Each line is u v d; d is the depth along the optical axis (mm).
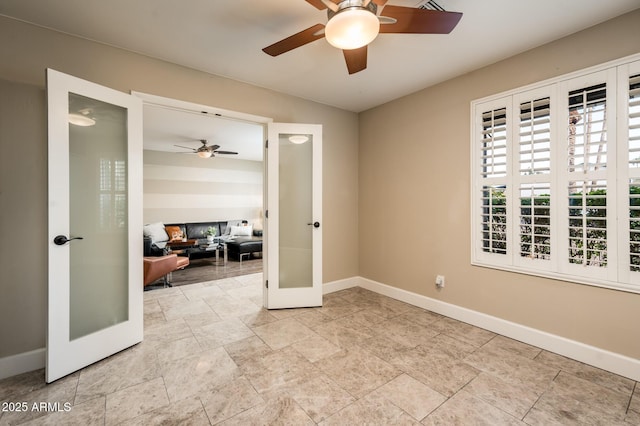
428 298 3035
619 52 1861
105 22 1951
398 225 3367
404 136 3279
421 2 1762
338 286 3727
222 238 6312
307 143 3209
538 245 2209
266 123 3070
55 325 1797
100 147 2119
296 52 2326
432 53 2336
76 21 1938
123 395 1664
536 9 1797
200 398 1637
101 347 2041
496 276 2492
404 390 1708
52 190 1786
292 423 1445
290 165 3168
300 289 3111
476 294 2633
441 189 2908
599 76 1932
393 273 3438
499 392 1693
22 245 1950
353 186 3887
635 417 1489
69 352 1861
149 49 2291
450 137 2822
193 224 6719
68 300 1869
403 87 3029
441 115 2898
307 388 1726
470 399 1631
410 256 3229
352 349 2199
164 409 1548
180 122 4297
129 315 2242
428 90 3018
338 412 1523
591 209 1990
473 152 2623
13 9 1812
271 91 3088
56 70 1975
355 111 3855
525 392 1692
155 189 6477
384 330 2537
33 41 1961
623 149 1846
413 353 2139
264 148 3143
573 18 1885
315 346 2248
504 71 2422
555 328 2152
